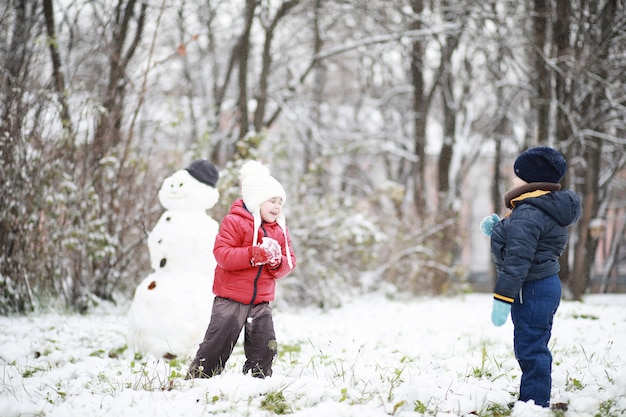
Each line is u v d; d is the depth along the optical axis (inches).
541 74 617.9
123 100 446.0
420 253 573.0
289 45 842.8
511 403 177.9
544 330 174.6
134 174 418.3
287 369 219.1
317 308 474.6
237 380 183.9
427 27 762.2
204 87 868.0
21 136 358.6
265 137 487.8
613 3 577.9
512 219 175.3
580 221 597.3
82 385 203.6
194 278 266.7
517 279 168.4
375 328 347.9
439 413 169.3
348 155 895.7
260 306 200.2
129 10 518.6
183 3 666.2
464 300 520.1
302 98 842.2
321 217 511.5
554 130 643.5
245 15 680.4
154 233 272.2
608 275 894.4
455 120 855.7
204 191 275.9
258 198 198.5
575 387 195.6
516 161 182.1
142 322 260.8
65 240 374.0
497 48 763.4
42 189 367.6
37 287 381.4
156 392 181.8
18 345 272.2
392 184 561.6
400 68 1062.4
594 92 596.1
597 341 283.4
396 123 1066.1
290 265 200.8
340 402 176.6
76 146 397.4
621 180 873.5
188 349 257.4
